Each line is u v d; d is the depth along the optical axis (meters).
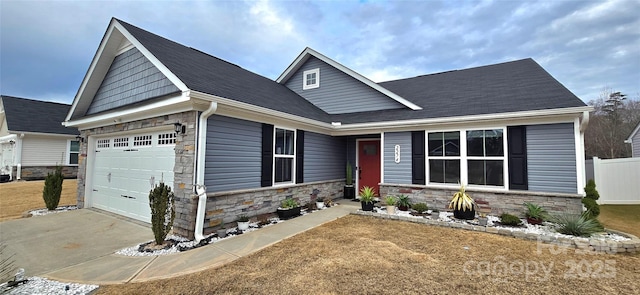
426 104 9.02
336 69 11.23
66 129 17.52
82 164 8.89
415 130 8.10
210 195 5.57
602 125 23.39
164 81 6.33
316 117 8.94
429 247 4.81
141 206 6.89
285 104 8.49
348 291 3.25
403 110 9.22
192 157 5.44
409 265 4.01
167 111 6.00
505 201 6.87
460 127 7.48
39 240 5.39
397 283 3.45
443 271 3.81
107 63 8.16
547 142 6.50
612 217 7.65
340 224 6.47
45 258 4.45
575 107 5.93
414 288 3.32
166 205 5.06
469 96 8.68
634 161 9.71
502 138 7.00
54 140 16.94
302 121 7.74
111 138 8.13
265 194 7.01
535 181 6.61
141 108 6.14
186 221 5.43
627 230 6.15
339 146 10.45
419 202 7.94
